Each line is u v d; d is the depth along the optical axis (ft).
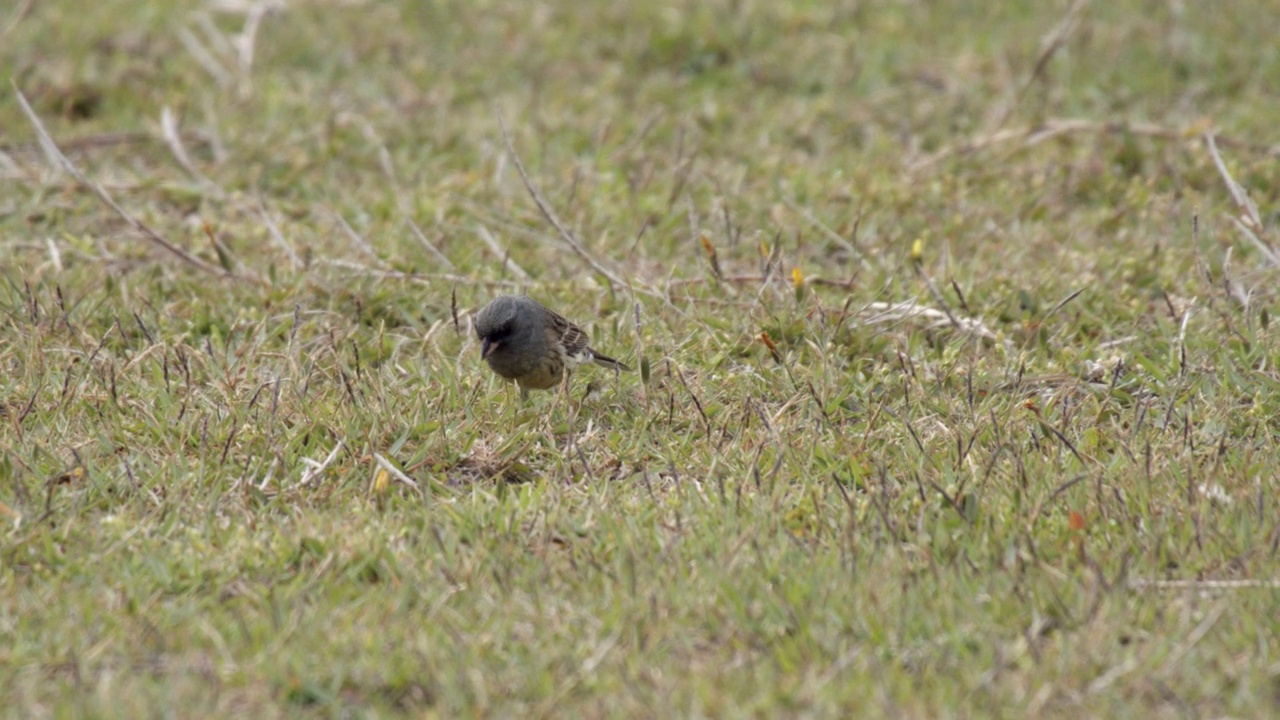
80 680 32.53
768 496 41.29
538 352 46.91
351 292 54.60
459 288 55.88
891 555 37.70
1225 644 34.04
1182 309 53.98
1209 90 76.69
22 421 45.06
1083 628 34.68
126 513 40.52
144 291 54.85
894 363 50.39
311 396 47.34
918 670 33.71
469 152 69.82
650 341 51.08
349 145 69.41
